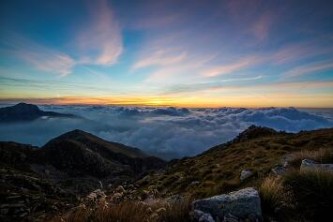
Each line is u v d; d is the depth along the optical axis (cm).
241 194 682
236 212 642
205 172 2909
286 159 1680
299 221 634
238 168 2477
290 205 681
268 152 2948
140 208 632
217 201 666
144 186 4047
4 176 9250
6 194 5878
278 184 768
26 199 5519
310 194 721
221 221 625
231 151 4206
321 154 1371
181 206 677
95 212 597
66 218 598
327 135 3234
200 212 626
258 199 663
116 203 645
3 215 3641
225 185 1645
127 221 584
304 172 821
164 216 637
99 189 646
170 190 2816
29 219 615
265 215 664
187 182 2845
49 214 630
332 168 998
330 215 652
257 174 1595
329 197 682
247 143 4700
